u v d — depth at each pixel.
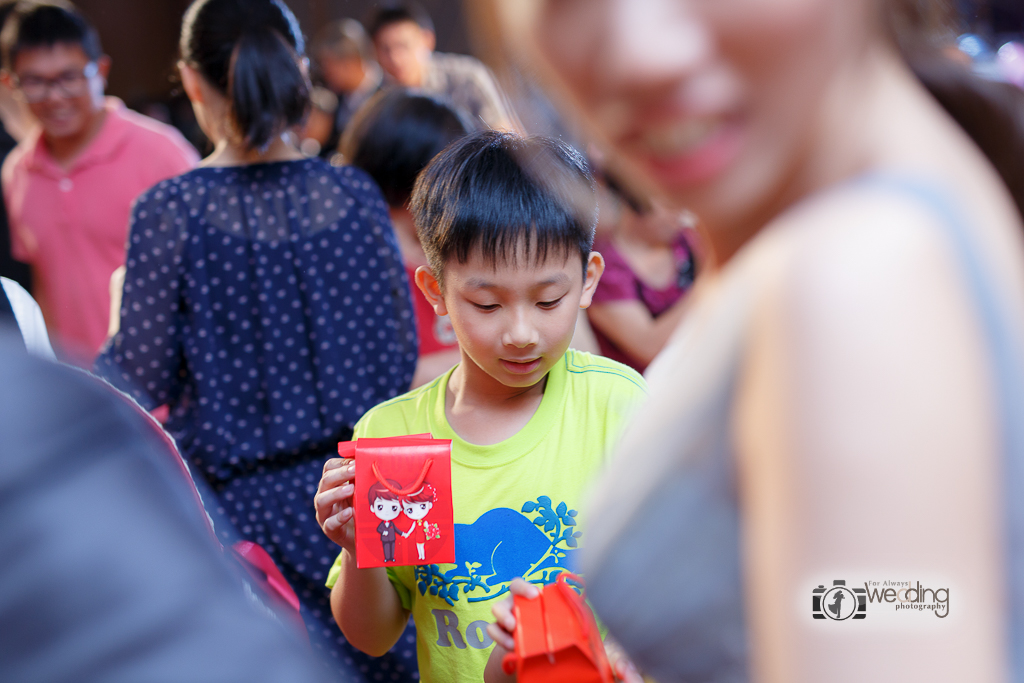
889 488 0.42
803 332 0.45
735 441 0.53
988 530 0.44
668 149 0.49
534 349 1.24
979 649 0.44
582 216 1.17
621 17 0.47
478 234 1.20
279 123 1.92
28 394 0.44
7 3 2.84
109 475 0.43
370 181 2.08
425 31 4.35
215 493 1.93
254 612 0.44
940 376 0.43
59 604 0.39
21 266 3.14
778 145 0.49
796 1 0.46
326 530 1.26
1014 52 3.37
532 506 1.30
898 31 0.61
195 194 1.92
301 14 6.29
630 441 0.67
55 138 2.90
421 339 2.31
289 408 1.95
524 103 0.55
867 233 0.46
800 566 0.45
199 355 1.92
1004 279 0.49
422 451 1.24
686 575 0.59
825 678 0.45
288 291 1.95
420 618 1.33
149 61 5.45
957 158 0.52
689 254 2.30
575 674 1.00
